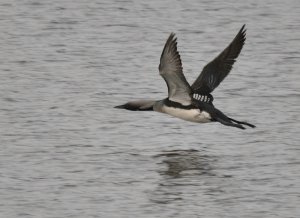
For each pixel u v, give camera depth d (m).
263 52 25.56
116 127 20.23
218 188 16.88
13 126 20.17
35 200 16.23
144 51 25.45
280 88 22.78
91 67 24.25
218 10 29.36
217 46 25.91
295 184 17.05
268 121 20.62
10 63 24.50
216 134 19.91
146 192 16.67
